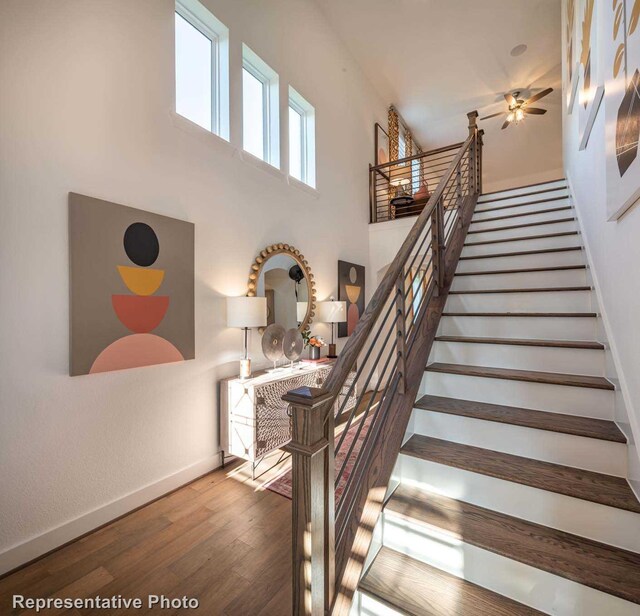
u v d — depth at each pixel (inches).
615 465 53.3
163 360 94.2
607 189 59.7
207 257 108.0
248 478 103.7
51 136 73.0
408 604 45.1
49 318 72.7
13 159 67.6
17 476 68.3
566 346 71.3
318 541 41.3
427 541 51.9
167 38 97.2
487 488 55.6
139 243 88.7
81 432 78.0
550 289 88.7
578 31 101.0
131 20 88.3
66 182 75.3
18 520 68.2
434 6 168.1
